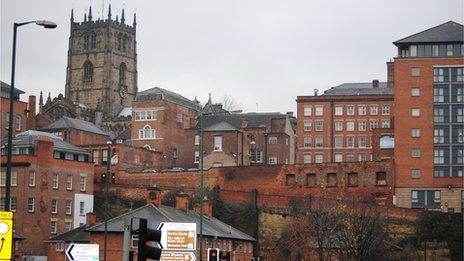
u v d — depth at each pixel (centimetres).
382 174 14238
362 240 11738
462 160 14312
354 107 18862
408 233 13050
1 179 13525
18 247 12850
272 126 19275
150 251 2945
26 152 14050
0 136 14900
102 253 10700
